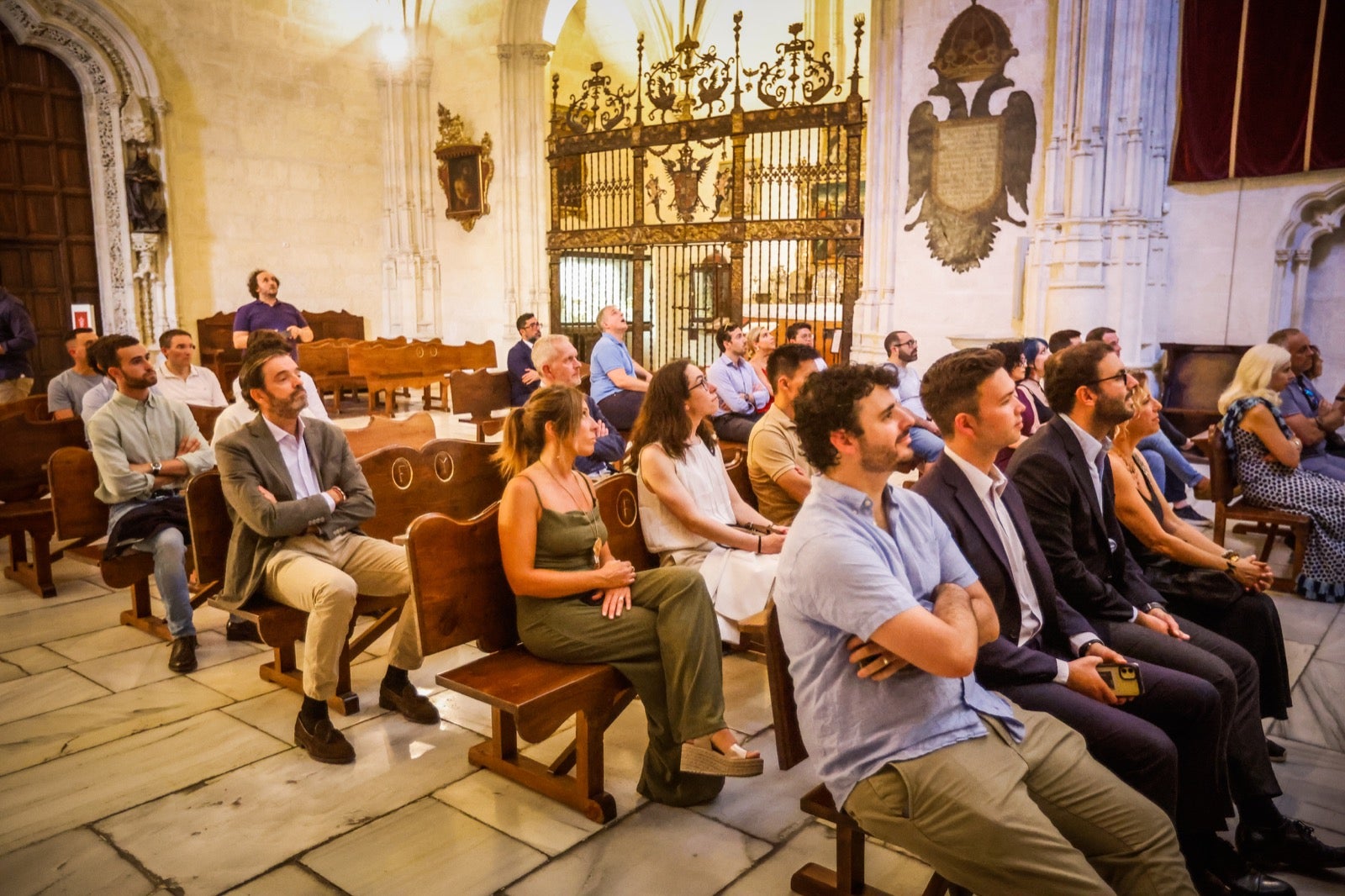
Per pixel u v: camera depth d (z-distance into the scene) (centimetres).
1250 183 881
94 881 258
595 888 255
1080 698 236
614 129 1197
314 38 1387
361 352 1181
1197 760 247
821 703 209
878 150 1008
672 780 297
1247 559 317
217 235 1306
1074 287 877
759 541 364
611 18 1730
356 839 279
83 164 1207
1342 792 310
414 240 1492
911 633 188
